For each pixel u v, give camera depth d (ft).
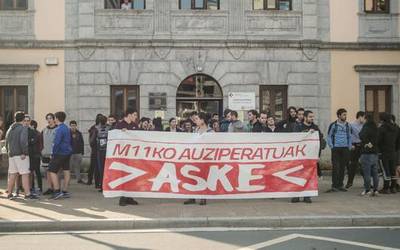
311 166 42.01
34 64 65.51
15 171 44.37
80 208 39.24
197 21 66.49
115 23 66.08
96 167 50.31
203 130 42.32
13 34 65.82
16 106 66.13
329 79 67.62
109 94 66.03
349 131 48.62
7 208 39.24
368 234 31.99
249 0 66.95
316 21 67.41
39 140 47.44
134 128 44.06
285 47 66.85
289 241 29.91
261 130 46.93
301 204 40.91
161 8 66.18
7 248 28.58
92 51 65.77
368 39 67.92
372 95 68.23
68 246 29.01
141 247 28.58
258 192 41.50
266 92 67.36
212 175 41.24
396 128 47.80
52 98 65.87
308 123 46.19
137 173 40.81
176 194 41.01
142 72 66.03
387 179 47.29
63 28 66.08
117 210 38.27
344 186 52.16
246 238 30.83
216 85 67.21
